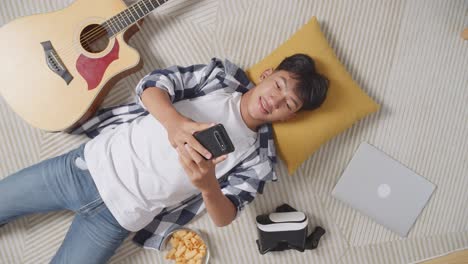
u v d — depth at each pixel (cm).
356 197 170
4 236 160
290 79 135
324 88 141
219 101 144
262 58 169
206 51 167
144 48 165
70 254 143
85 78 147
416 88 173
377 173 170
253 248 169
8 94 146
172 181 137
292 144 158
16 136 160
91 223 143
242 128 144
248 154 147
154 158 136
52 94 146
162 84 136
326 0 169
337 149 171
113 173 135
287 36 169
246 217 169
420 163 174
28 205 144
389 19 171
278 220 156
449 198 175
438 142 174
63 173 139
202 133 109
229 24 168
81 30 147
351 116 158
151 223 158
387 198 170
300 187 171
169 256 158
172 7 165
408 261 174
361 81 171
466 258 171
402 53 172
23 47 145
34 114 146
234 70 152
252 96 140
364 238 174
